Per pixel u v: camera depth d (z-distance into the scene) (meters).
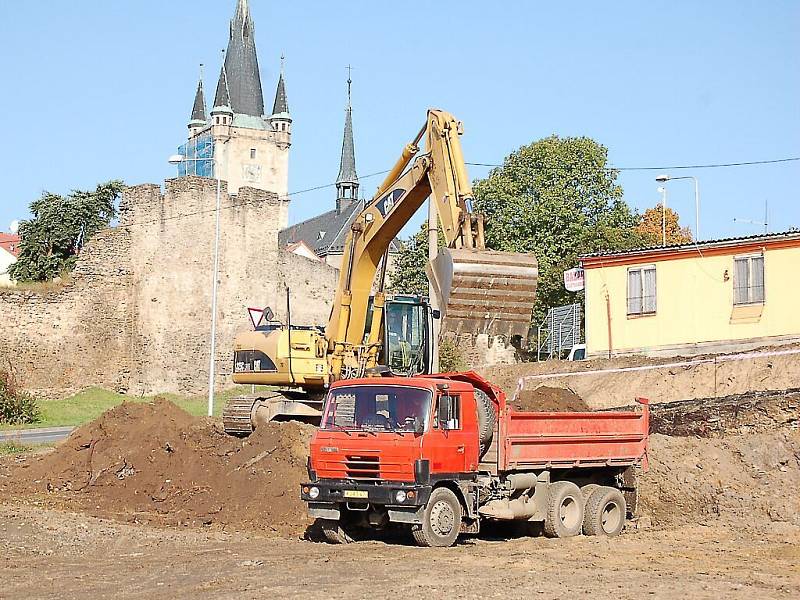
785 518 19.42
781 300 32.25
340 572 13.44
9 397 44.34
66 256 62.62
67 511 20.30
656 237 64.75
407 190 20.22
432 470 15.49
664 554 15.60
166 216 54.16
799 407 23.62
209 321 54.62
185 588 12.43
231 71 123.81
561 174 59.81
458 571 13.54
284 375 23.84
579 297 56.22
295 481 20.02
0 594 12.22
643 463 19.25
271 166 125.00
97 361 52.31
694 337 34.31
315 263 60.06
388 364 22.14
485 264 16.97
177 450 22.61
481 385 16.78
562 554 15.41
